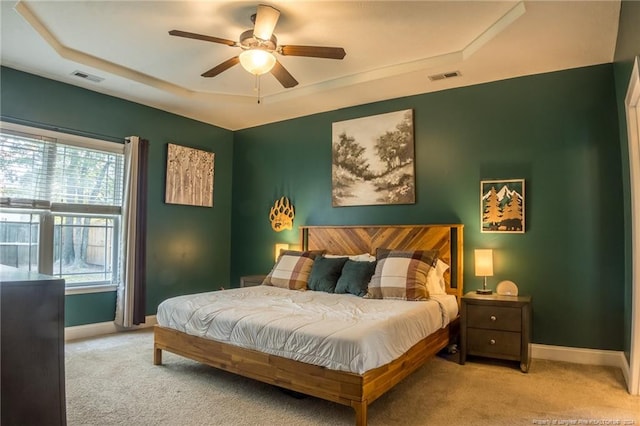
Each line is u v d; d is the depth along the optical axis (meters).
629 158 3.02
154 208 5.02
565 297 3.68
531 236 3.84
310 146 5.30
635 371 2.87
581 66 3.68
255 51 2.89
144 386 3.00
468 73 3.88
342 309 3.11
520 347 3.37
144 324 4.83
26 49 3.44
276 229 5.55
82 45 3.54
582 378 3.19
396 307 3.16
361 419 2.28
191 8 2.93
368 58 3.76
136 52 3.68
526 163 3.89
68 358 3.63
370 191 4.73
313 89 4.46
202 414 2.55
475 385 3.05
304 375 2.51
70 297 4.27
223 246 5.91
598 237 3.57
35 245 4.02
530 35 3.09
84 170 4.38
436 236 4.17
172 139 5.24
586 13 2.78
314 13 2.96
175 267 5.23
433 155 4.37
